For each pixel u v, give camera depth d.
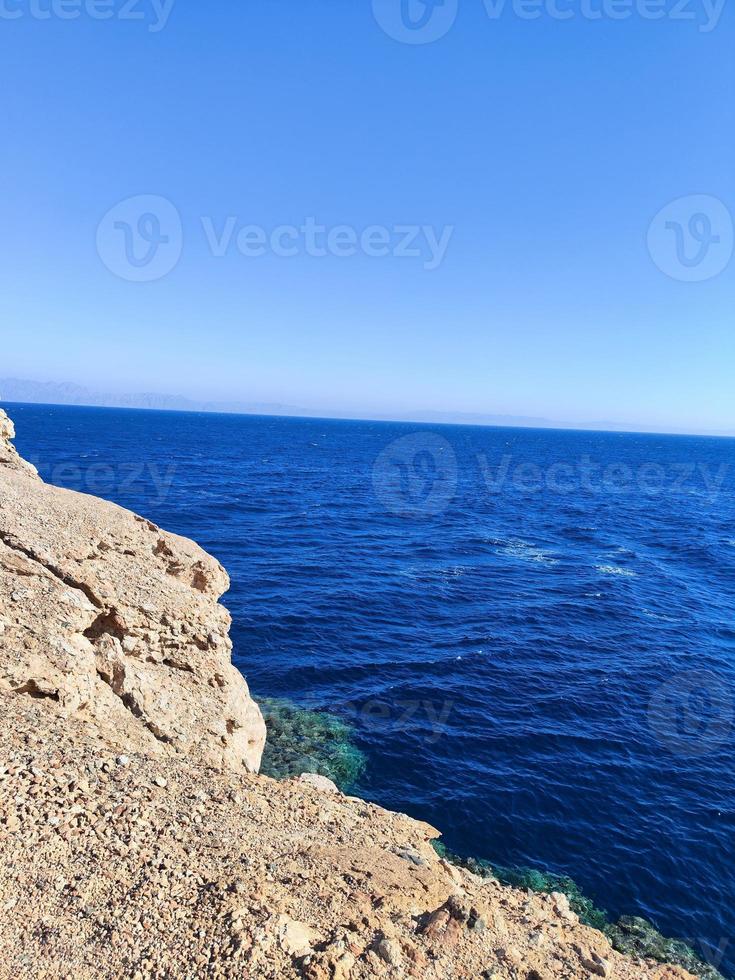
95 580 12.28
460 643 27.05
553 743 19.55
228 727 12.67
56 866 6.68
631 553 48.78
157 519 48.62
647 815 16.42
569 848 15.03
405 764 17.84
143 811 7.95
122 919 6.09
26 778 7.82
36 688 9.76
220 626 14.30
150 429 184.75
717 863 14.91
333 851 8.50
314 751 18.11
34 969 5.44
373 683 22.73
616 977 7.74
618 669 25.36
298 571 36.78
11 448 17.23
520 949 7.40
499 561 42.88
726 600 36.88
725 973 11.89
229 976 5.47
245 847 7.86
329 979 5.54
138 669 11.87
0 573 11.24
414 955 6.27
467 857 14.48
